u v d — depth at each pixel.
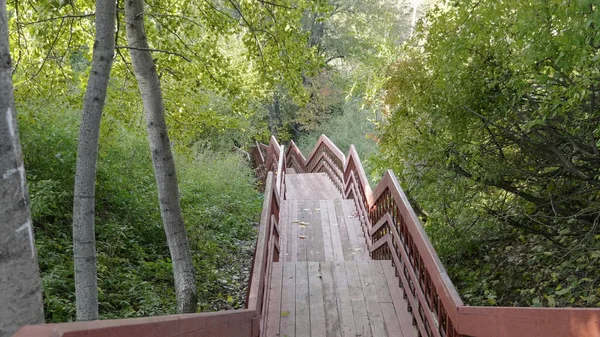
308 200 12.09
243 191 15.19
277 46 8.31
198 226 11.09
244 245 11.69
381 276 7.09
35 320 1.90
